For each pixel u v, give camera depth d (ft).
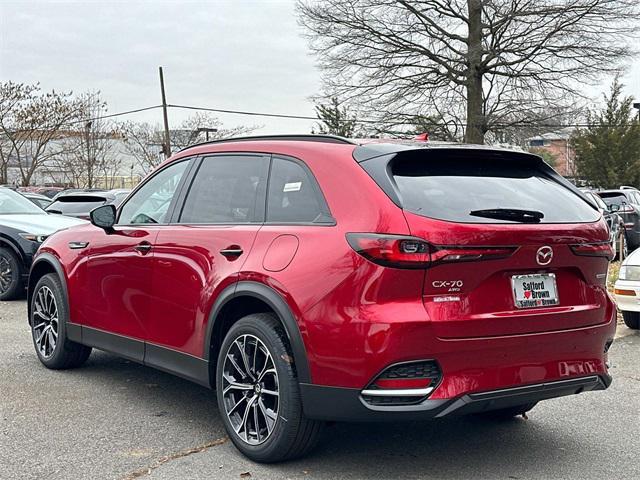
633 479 13.56
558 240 13.41
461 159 14.29
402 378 12.23
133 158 168.76
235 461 14.14
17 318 29.45
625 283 27.20
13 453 14.40
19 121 125.39
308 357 12.91
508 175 14.64
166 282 16.44
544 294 13.44
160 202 17.76
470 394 12.51
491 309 12.75
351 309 12.43
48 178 141.08
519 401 13.24
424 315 12.15
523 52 111.86
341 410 12.60
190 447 14.90
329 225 13.26
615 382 20.77
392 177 13.14
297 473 13.57
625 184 171.42
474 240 12.45
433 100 114.93
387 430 16.26
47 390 18.97
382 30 115.65
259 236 14.44
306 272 13.10
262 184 15.24
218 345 15.29
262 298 13.74
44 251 21.31
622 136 172.04
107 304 18.56
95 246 19.08
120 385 19.56
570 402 18.78
